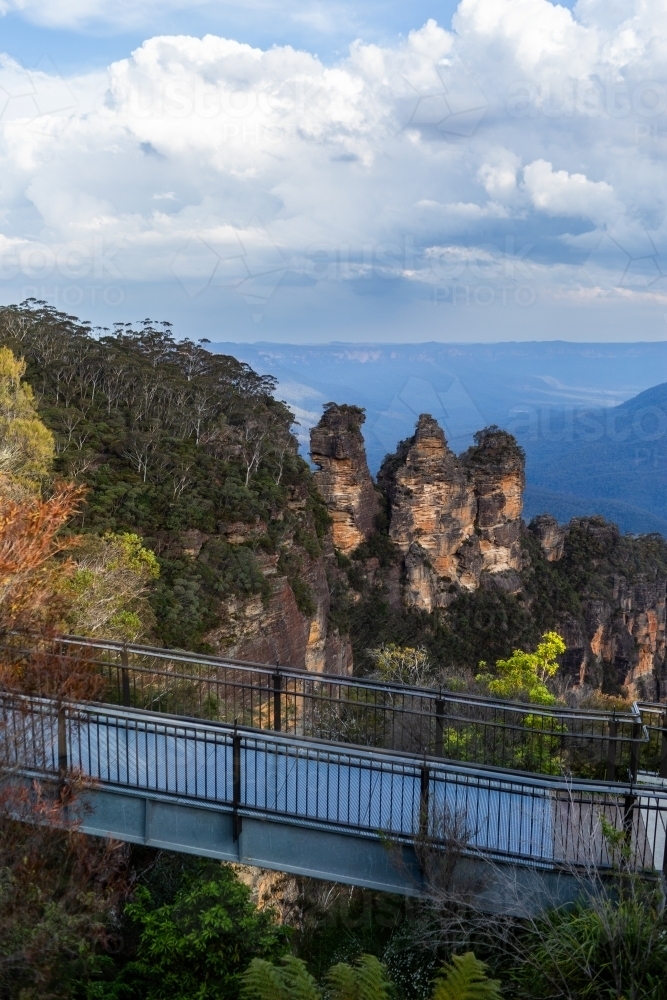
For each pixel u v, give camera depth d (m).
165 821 8.53
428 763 8.00
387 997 6.37
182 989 7.55
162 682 12.80
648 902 7.02
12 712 7.80
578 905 7.37
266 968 6.39
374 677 23.73
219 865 9.11
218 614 35.00
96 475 38.66
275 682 10.49
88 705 8.61
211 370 65.56
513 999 6.82
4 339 50.38
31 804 7.30
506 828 8.38
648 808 7.65
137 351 65.62
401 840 7.97
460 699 9.93
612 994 6.38
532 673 16.44
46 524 8.76
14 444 26.02
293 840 8.27
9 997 6.58
